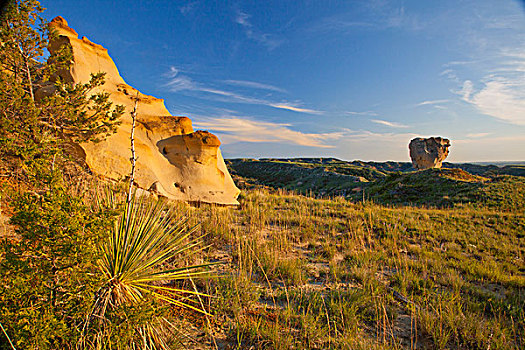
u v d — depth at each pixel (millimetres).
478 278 6844
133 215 3342
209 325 3465
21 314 2043
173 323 3469
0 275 2107
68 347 2346
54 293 2336
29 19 4547
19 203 2219
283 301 4672
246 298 4402
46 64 5043
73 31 11023
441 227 12148
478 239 10898
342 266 6656
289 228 9961
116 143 9891
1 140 2539
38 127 4141
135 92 12992
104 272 2818
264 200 14906
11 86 4125
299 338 3637
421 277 6484
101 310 2635
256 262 6047
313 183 76812
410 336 4047
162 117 12336
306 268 6270
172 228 3910
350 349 3326
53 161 2789
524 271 8109
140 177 9898
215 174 12930
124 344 2453
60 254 2234
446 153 69188
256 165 131500
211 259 6055
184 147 12117
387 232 10367
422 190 33969
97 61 11891
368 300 4738
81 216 2354
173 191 11023
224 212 10805
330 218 11984
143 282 3156
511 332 4375
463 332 4090
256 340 3492
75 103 5609
